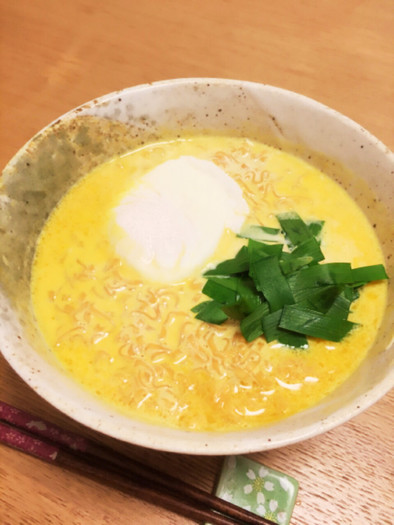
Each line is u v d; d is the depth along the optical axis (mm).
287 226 231
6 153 282
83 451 193
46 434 197
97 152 250
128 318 209
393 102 301
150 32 339
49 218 237
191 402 188
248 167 254
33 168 224
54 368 182
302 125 241
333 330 195
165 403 187
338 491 191
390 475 194
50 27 342
